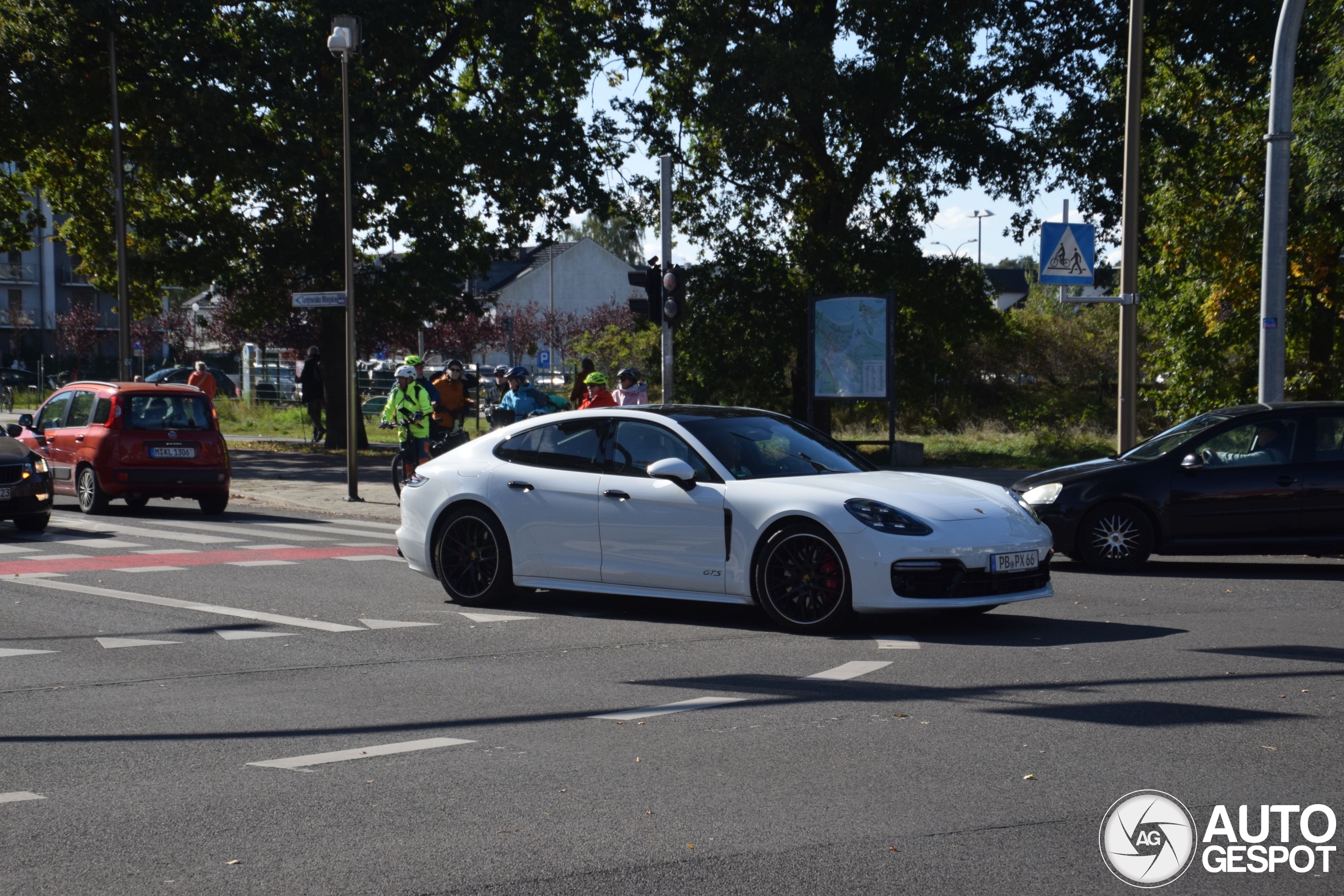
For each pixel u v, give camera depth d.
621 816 4.67
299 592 10.67
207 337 61.34
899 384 30.91
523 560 9.66
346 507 18.53
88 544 14.10
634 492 9.16
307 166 27.17
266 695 6.85
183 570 12.02
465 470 10.05
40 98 28.38
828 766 5.31
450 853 4.29
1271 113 13.80
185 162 27.64
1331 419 11.80
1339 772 5.14
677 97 29.27
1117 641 8.14
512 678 7.26
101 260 34.47
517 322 71.38
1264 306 13.98
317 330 50.16
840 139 27.55
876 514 8.37
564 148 28.38
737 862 4.16
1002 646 8.03
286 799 4.95
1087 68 27.72
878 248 27.89
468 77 31.77
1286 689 6.66
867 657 7.70
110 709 6.55
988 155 26.89
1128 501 11.76
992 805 4.75
